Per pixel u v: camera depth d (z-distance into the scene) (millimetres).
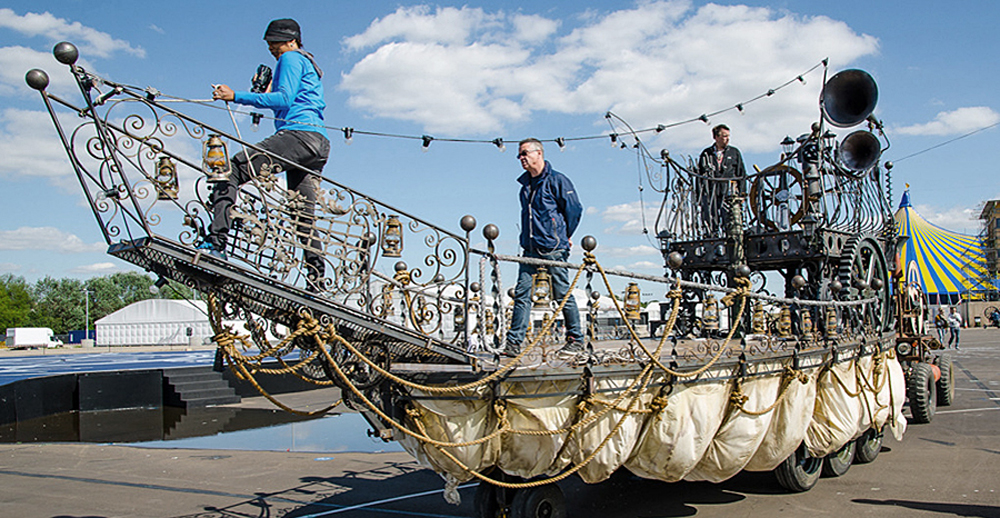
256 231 4691
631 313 5707
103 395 18219
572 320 5910
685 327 9055
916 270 14320
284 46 5527
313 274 5102
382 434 5145
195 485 8594
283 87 5242
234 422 15445
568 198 5910
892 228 12516
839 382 7633
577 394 4875
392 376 4547
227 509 7410
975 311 51438
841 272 9266
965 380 17438
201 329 59469
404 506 7457
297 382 21922
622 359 5234
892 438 10320
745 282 6152
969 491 7195
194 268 4438
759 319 6969
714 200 10414
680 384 5605
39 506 7605
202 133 4512
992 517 6262
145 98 4344
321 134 5438
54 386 17578
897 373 9727
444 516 7062
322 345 4520
